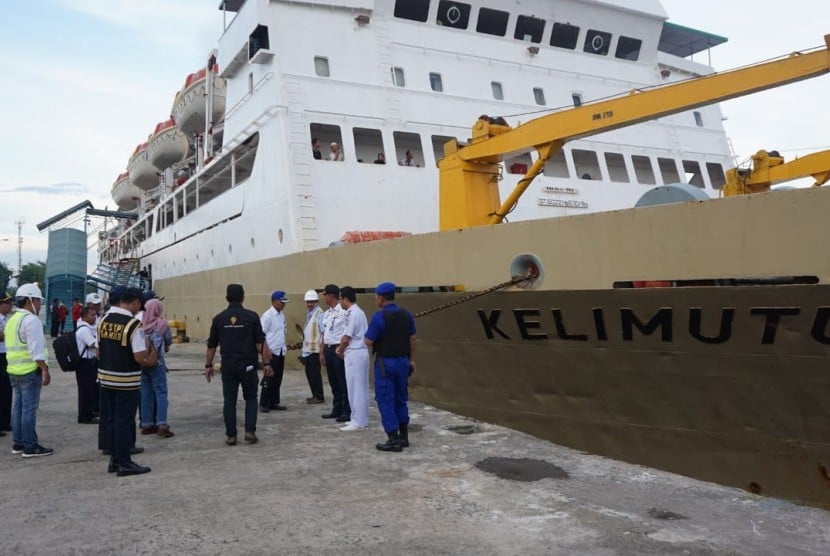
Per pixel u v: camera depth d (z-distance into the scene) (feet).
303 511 16.60
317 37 46.52
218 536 14.94
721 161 58.08
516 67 52.31
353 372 26.66
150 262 98.99
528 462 21.42
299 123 43.98
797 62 24.21
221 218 59.72
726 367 19.72
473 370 27.84
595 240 23.06
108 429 21.93
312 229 42.14
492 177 35.65
